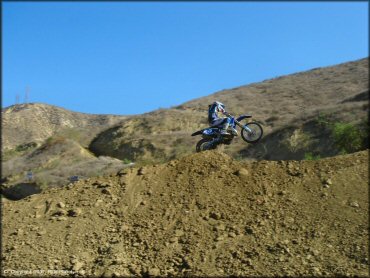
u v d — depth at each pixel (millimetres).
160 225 9492
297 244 8406
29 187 27500
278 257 8086
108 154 34750
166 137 37312
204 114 43500
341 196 9570
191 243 8820
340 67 61875
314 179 10328
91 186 11281
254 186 10352
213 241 8805
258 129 12633
